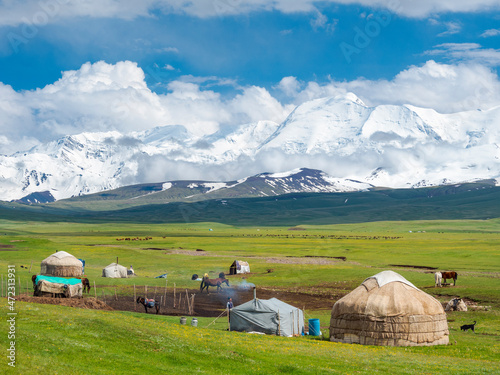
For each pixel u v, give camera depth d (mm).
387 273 43031
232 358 28031
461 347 38250
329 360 29875
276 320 43031
